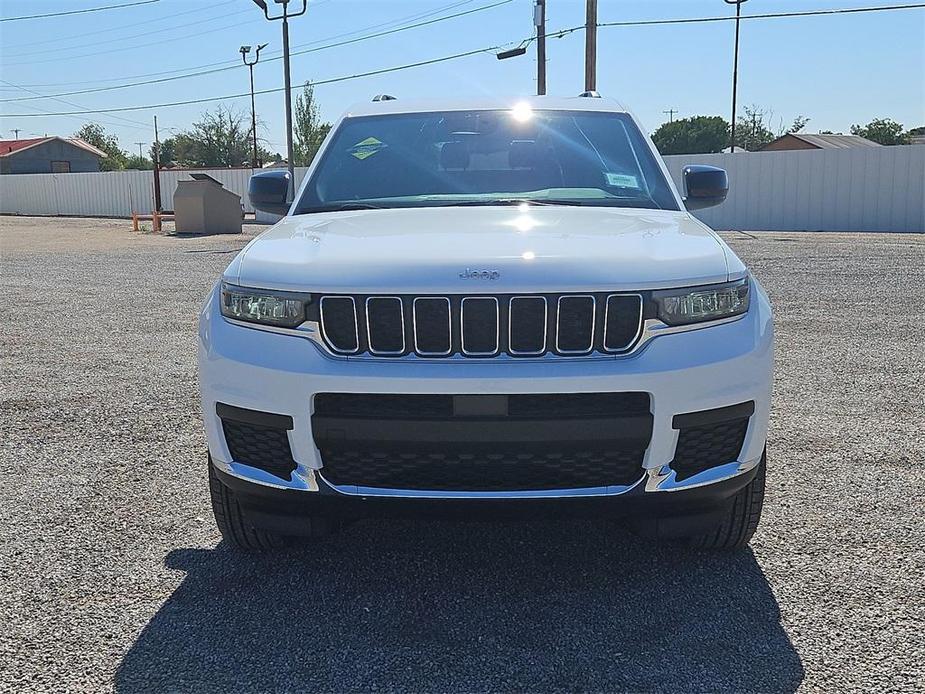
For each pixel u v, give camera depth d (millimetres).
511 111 4582
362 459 2854
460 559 3580
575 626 3031
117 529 3883
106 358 7695
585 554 3613
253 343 2941
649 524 3072
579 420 2740
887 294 11164
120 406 6004
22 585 3346
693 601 3201
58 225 35875
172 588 3324
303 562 3553
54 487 4414
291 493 2943
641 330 2814
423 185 4129
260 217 36688
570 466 2824
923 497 4188
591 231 3217
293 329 2881
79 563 3539
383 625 3049
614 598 3232
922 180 25547
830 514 3988
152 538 3787
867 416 5578
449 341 2789
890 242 20594
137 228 31625
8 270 16000
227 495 3371
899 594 3232
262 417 2904
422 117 4586
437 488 2855
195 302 11375
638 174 4184
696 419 2846
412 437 2762
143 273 15312
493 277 2775
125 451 4996
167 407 5969
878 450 4898
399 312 2801
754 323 3029
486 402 2742
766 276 13242
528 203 3941
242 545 3549
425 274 2797
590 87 24531
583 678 2715
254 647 2906
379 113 4688
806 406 5832
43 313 10453
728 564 3504
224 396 2988
